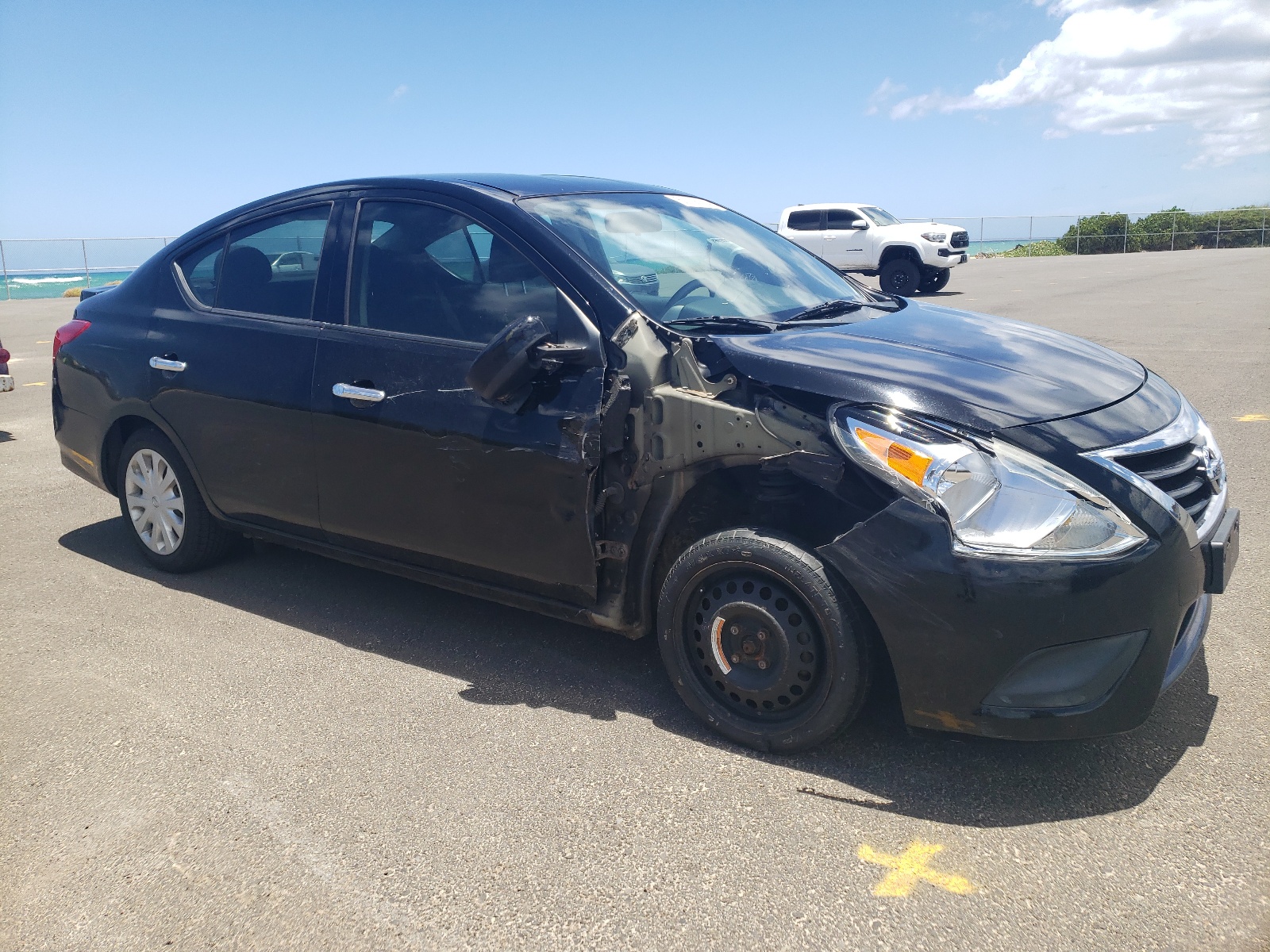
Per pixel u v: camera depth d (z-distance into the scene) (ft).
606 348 9.84
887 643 8.50
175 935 7.23
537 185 12.05
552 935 7.10
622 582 10.13
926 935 6.98
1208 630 11.66
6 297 93.61
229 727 10.25
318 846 8.22
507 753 9.59
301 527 12.69
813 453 8.83
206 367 13.01
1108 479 8.09
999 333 10.90
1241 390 25.95
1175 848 7.79
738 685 9.46
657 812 8.54
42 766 9.57
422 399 10.85
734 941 6.98
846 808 8.50
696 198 13.87
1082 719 8.12
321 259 12.30
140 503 14.74
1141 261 95.81
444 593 13.89
